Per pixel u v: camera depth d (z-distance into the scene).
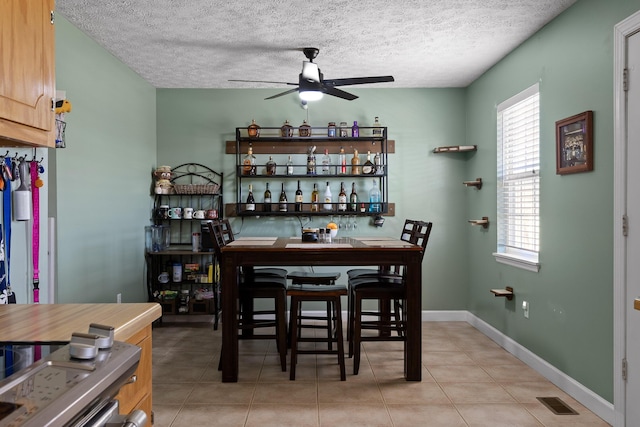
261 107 5.07
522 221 3.83
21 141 1.48
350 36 3.56
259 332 4.74
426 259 5.09
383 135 4.98
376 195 5.00
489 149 4.42
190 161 5.06
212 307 4.88
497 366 3.56
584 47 2.83
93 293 3.60
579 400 2.87
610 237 2.58
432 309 5.11
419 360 3.24
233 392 3.04
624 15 2.46
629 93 2.42
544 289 3.35
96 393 0.84
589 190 2.78
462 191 5.10
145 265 4.74
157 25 3.33
